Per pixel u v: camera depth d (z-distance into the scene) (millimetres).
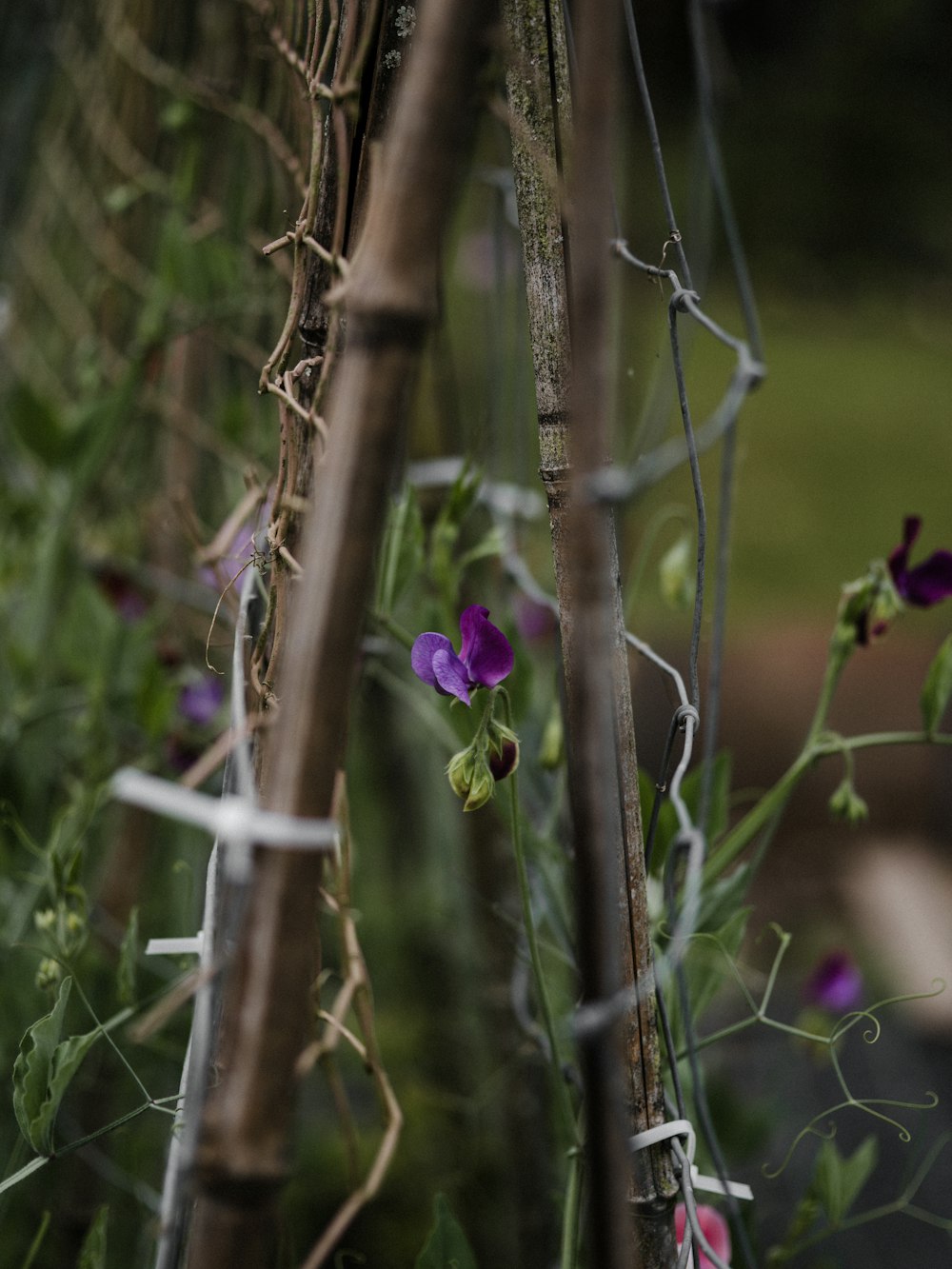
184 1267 900
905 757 3775
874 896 3461
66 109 2049
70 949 1095
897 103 11500
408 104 567
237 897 618
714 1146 921
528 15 808
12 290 2279
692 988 1104
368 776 2168
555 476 820
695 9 1261
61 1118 1384
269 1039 594
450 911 1930
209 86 1519
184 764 1530
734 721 3775
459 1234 941
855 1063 2484
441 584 1210
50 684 1787
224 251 1517
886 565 1132
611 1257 566
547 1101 1516
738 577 5047
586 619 543
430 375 1648
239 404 1603
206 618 1722
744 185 11289
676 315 912
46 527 1743
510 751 907
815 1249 1928
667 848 1079
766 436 7090
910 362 9297
